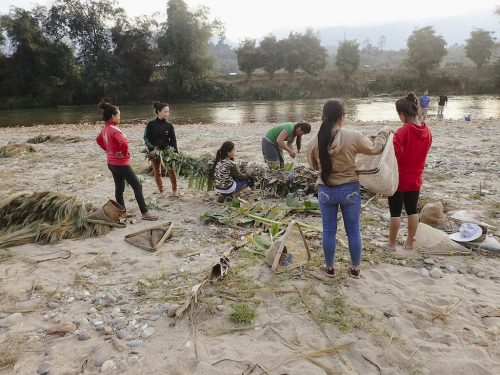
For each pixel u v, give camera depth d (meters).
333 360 3.35
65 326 3.82
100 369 3.31
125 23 54.59
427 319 3.82
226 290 4.39
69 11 52.94
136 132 20.47
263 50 59.75
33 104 52.31
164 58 54.41
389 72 60.66
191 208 7.20
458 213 6.15
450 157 10.78
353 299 4.17
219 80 57.72
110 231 6.21
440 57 57.25
